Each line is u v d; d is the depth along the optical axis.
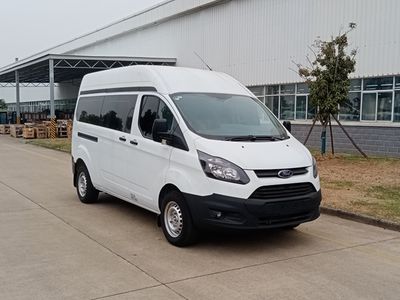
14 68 39.22
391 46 16.91
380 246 6.35
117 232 6.82
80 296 4.48
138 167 7.03
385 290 4.79
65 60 31.09
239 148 5.95
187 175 5.95
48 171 13.80
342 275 5.20
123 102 7.77
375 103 17.66
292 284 4.89
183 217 5.99
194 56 29.27
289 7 21.53
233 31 25.48
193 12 29.14
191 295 4.54
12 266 5.30
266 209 5.63
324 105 15.55
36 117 48.19
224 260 5.63
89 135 8.69
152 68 7.37
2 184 11.16
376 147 17.59
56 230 6.89
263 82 23.31
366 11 17.73
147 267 5.33
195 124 6.33
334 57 15.24
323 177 11.86
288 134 7.06
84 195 8.86
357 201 8.77
